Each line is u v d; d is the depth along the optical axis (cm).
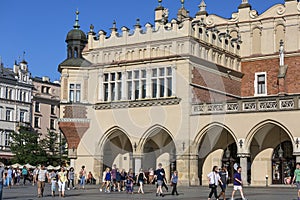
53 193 2506
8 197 2422
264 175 3744
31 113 8319
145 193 2625
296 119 3309
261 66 4284
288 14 4212
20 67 8212
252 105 3478
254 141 3753
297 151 3278
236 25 4459
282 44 4169
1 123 7694
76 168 3897
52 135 6569
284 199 2223
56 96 9044
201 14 4656
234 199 2238
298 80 4094
